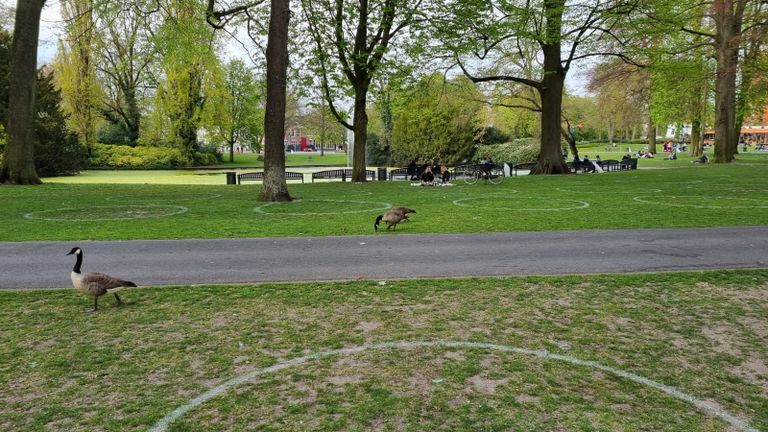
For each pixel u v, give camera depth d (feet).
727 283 26.02
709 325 20.36
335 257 32.78
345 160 256.73
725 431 13.05
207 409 14.17
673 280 26.61
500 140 175.42
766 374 16.22
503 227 43.19
